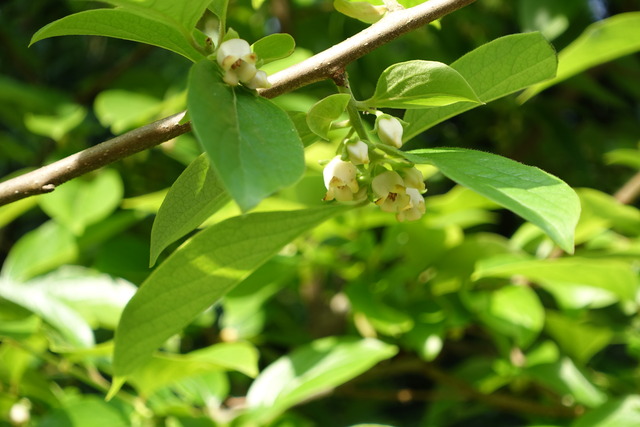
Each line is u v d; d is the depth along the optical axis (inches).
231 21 36.6
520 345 25.4
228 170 14.4
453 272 27.3
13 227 42.9
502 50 16.9
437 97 16.1
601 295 27.9
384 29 16.2
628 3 44.4
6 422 23.7
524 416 33.1
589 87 40.1
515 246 29.9
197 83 15.0
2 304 23.5
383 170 16.3
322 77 16.2
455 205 27.8
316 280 34.8
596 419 23.8
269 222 16.8
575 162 41.7
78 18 16.1
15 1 45.6
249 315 31.3
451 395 31.9
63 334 23.4
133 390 28.3
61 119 32.1
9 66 47.4
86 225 28.0
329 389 30.3
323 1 38.3
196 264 17.0
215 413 24.8
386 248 27.8
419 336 25.7
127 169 35.4
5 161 41.9
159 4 15.6
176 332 17.8
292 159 14.8
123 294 25.3
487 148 45.4
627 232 31.0
